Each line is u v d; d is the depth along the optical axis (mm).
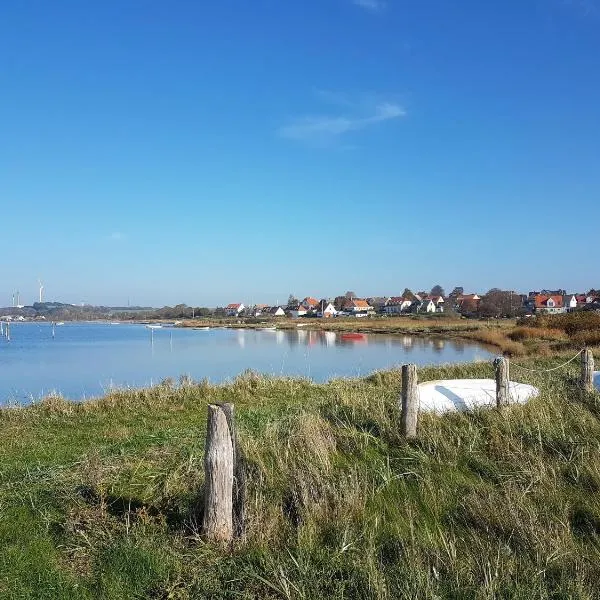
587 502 5898
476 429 7938
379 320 94562
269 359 33906
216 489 5094
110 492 6105
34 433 9969
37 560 4832
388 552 5035
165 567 4734
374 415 8797
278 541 5074
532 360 19859
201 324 106375
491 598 4180
